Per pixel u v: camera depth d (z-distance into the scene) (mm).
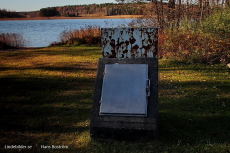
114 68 3990
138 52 4449
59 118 4941
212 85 7062
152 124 3539
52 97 6352
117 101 3705
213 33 10172
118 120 3617
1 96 6414
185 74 8539
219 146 3561
